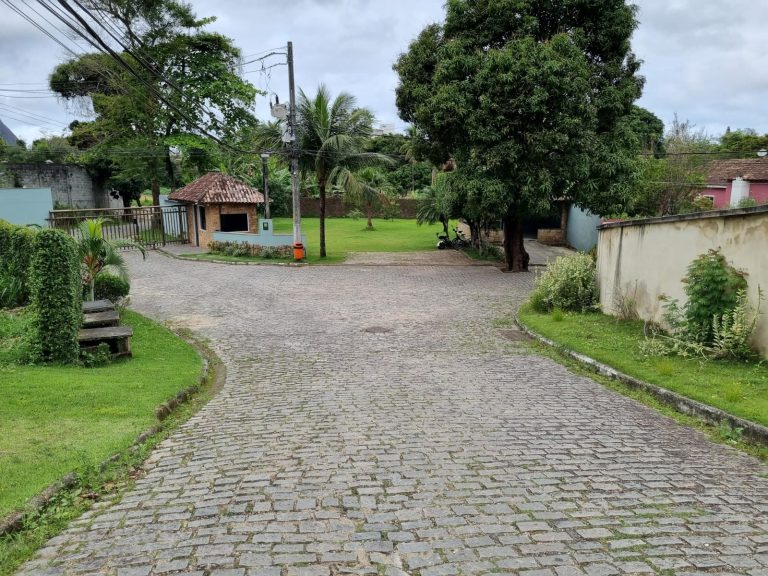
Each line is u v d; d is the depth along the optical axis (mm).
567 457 4746
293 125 21797
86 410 5762
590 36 17656
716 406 5836
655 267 9664
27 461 4418
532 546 3277
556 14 17891
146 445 5094
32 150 37719
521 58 16469
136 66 30078
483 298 15352
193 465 4664
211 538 3410
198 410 6398
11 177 33156
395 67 20406
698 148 27594
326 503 3869
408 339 10500
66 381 6719
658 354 8031
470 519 3621
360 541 3354
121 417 5633
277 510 3777
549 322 11125
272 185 44250
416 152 21250
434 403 6430
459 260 23688
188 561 3150
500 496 3965
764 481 4273
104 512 3809
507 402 6473
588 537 3381
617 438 5262
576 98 16875
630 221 10398
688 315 7875
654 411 6164
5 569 3090
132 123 32188
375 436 5297
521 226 20578
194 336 10984
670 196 24516
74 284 8062
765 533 3422
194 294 15945
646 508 3773
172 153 36844
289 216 47219
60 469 4297
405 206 48031
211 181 27719
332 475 4363
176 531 3508
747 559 3119
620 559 3127
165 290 16609
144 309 13766
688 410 6055
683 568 3027
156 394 6508
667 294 9289
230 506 3852
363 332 11172
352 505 3836
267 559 3162
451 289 16891
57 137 45281
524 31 17375
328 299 15195
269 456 4816
